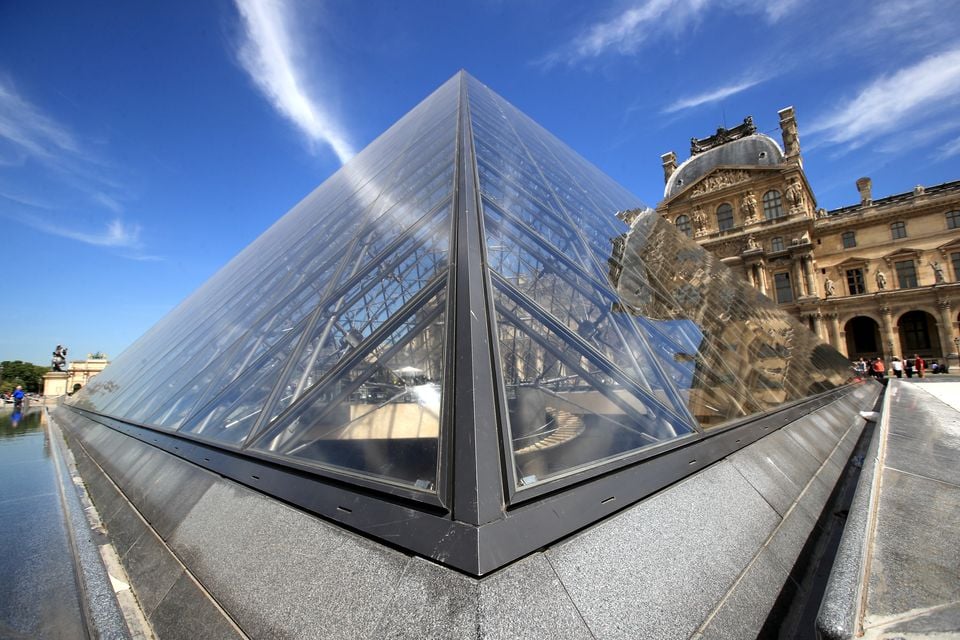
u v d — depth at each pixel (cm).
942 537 233
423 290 374
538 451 256
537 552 174
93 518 407
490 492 186
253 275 979
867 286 5484
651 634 167
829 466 480
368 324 436
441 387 259
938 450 441
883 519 262
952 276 4972
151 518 329
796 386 769
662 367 432
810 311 5156
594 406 325
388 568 173
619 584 179
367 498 215
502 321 327
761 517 287
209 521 266
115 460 536
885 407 838
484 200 563
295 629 171
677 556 210
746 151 6512
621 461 263
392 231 608
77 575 300
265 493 262
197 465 350
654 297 614
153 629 221
